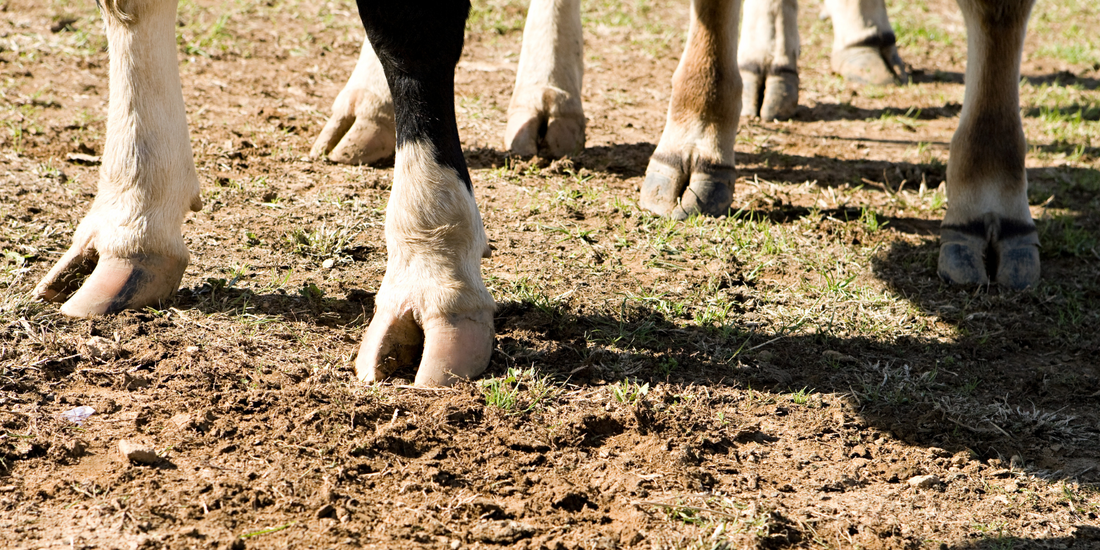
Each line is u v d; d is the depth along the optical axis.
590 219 5.16
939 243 5.20
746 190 5.77
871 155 6.66
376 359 3.47
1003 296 4.57
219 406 3.26
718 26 4.99
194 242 4.54
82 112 6.25
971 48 4.69
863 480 3.20
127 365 3.46
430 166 3.43
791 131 7.13
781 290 4.56
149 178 3.75
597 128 6.76
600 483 3.06
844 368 3.92
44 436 3.05
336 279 4.32
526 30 6.09
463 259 3.53
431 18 3.31
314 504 2.83
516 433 3.26
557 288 4.36
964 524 2.98
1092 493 3.19
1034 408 3.70
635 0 11.02
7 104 6.22
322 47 8.25
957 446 3.42
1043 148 6.97
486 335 3.57
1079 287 4.79
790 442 3.38
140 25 3.63
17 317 3.66
